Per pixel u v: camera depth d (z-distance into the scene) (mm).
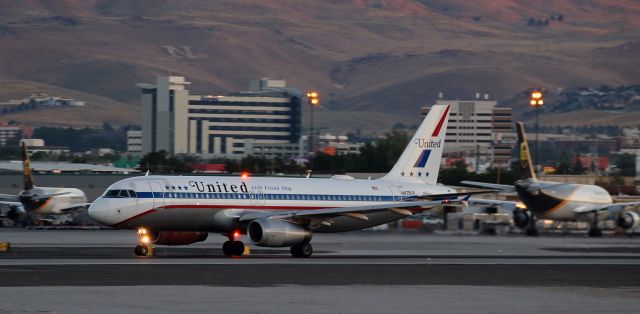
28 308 156250
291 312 157625
